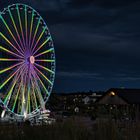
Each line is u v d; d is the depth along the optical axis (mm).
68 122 11398
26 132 10422
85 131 10789
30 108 41406
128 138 10680
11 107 38531
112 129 10883
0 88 37344
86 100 102750
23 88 40094
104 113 15547
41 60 44062
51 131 10398
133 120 13055
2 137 9773
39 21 45125
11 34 40094
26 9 43438
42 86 44188
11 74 38875
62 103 82938
